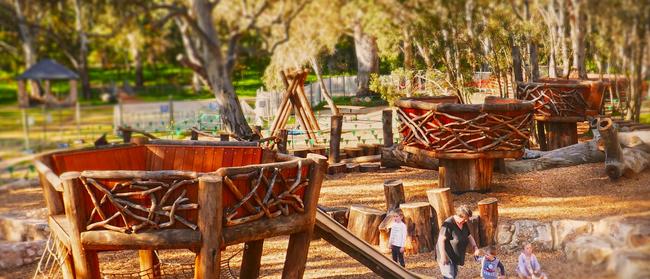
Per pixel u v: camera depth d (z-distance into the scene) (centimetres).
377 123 1299
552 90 1020
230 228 457
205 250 444
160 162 592
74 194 445
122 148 573
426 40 1050
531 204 791
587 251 596
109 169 561
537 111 1036
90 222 452
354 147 1198
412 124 852
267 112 1139
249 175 463
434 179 1010
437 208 700
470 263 649
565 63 1018
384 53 1140
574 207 735
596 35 908
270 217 478
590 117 998
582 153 948
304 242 509
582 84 991
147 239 443
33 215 698
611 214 670
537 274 576
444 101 908
